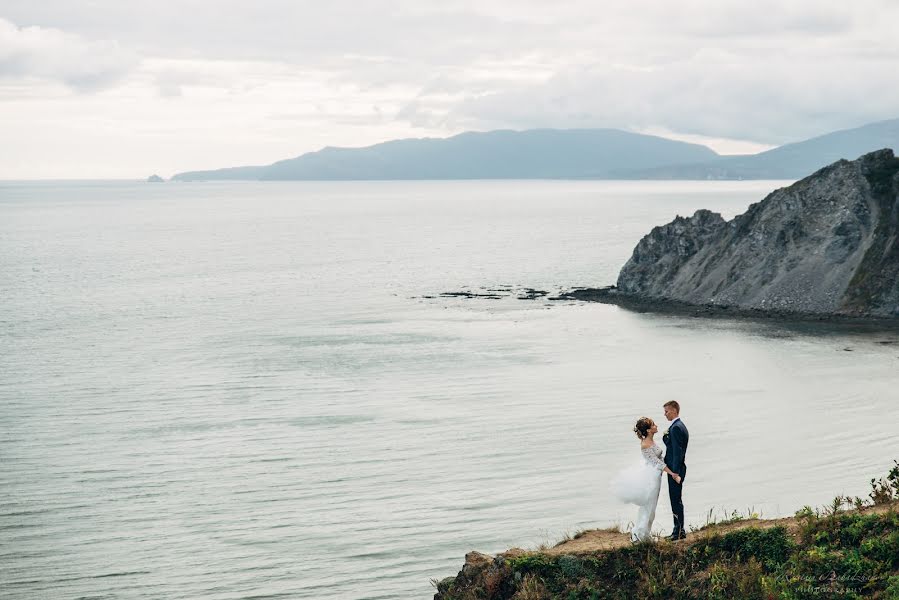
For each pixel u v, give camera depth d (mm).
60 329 73188
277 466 35812
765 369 55031
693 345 64125
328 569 25625
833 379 51625
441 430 41031
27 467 36000
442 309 84375
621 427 41188
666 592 14641
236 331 71875
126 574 25516
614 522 28547
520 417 43281
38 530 29047
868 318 75812
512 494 31797
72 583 25000
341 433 40781
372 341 66500
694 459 35531
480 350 62375
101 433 41250
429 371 55094
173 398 48406
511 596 15680
